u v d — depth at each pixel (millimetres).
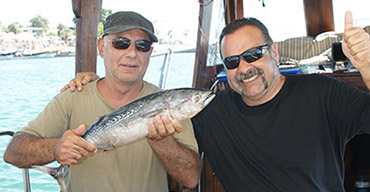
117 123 1733
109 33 1853
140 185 1913
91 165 1908
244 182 2035
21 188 4973
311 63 4664
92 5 2705
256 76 1955
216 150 2125
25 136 1826
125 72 1892
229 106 2109
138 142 1925
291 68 4125
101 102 1977
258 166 1992
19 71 20031
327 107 1961
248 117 2020
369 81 1675
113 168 1900
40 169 1844
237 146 2045
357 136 3203
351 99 1884
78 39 2703
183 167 1881
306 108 1967
